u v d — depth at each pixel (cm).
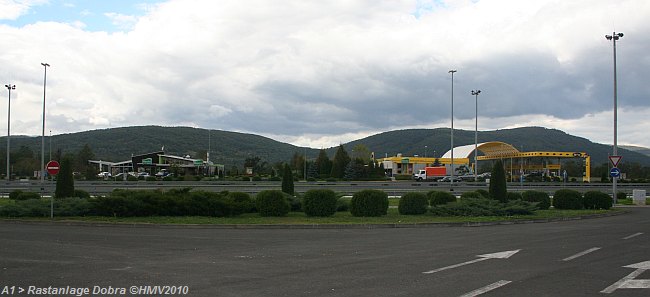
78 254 1196
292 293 790
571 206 2945
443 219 2167
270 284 857
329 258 1145
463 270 994
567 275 945
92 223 1969
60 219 2083
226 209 2223
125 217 2153
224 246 1355
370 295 777
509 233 1727
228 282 873
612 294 792
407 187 4703
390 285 850
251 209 2358
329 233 1719
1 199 3203
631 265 1059
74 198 2311
